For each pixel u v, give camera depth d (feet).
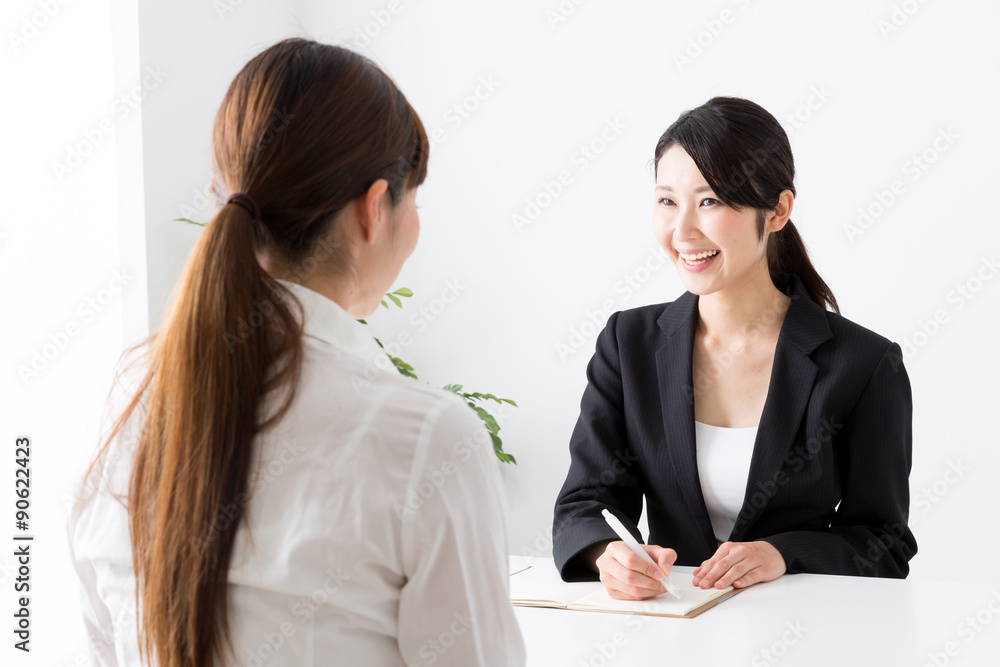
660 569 4.17
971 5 8.47
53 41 8.79
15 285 8.47
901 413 4.98
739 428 5.25
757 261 5.19
